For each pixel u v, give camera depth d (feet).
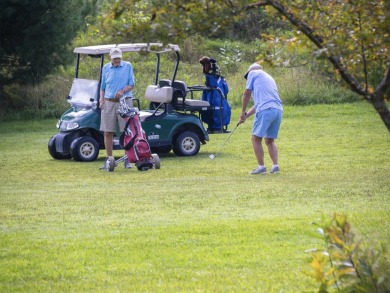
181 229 78.89
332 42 45.62
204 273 62.49
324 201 94.63
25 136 196.65
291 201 95.61
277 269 62.90
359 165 131.95
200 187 111.04
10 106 234.79
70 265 66.03
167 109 155.33
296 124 197.36
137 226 82.02
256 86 125.29
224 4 45.88
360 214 83.30
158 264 65.67
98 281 61.16
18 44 221.87
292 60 58.75
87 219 87.56
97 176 129.39
